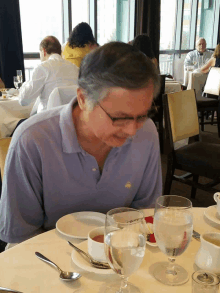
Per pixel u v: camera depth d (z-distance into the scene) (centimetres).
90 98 71
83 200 99
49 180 93
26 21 489
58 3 525
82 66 73
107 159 94
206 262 68
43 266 69
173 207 68
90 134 90
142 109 69
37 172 92
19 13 453
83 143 93
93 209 102
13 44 455
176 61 635
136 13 605
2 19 441
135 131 73
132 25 616
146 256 74
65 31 545
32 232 96
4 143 119
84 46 296
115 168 97
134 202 112
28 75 549
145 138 102
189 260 73
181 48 721
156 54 629
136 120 71
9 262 69
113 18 592
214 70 428
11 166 91
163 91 360
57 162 92
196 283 56
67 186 95
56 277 65
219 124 431
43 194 95
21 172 91
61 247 76
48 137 91
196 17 711
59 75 273
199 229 87
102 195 100
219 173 206
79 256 70
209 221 91
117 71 65
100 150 95
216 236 72
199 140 252
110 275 67
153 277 67
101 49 70
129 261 57
